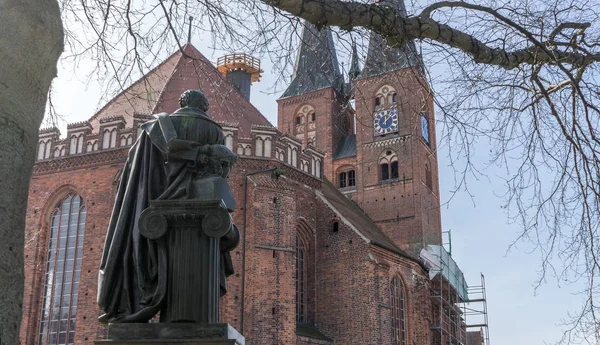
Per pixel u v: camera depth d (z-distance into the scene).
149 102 9.62
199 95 6.49
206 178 5.88
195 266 5.51
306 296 39.72
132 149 6.36
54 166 34.03
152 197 5.92
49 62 4.07
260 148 35.81
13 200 3.66
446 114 9.37
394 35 7.84
